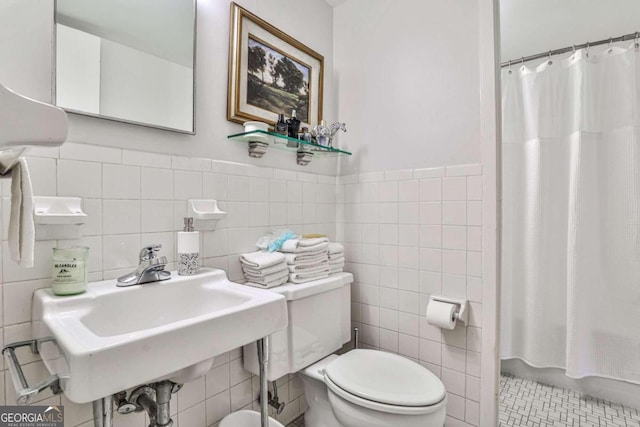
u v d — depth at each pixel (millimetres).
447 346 1424
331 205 1802
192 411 1144
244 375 1324
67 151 876
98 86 938
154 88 1060
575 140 1769
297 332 1273
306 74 1657
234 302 943
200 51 1201
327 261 1512
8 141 447
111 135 965
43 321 707
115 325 833
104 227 943
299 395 1585
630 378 1677
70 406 879
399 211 1586
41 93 843
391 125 1621
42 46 847
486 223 1326
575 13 1804
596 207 1757
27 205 575
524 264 1955
